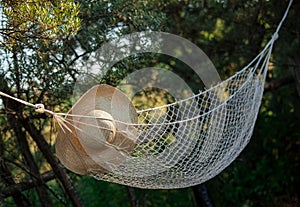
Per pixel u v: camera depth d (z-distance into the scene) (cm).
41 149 370
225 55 488
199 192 487
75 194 386
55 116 252
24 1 262
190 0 440
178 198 578
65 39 311
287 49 471
